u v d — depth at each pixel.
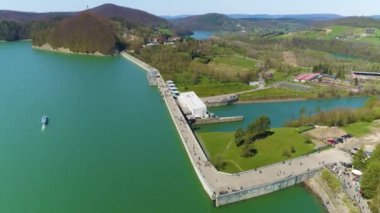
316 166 149.25
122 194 133.25
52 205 125.62
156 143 179.38
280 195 136.50
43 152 165.00
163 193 134.75
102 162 157.12
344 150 166.12
